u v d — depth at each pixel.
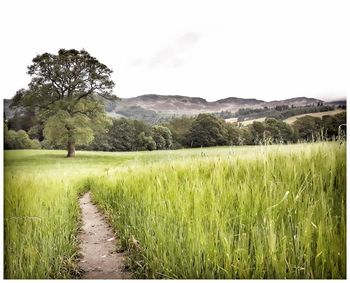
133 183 4.38
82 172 11.12
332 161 2.57
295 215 2.20
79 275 2.65
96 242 3.56
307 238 2.03
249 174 2.72
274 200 2.26
